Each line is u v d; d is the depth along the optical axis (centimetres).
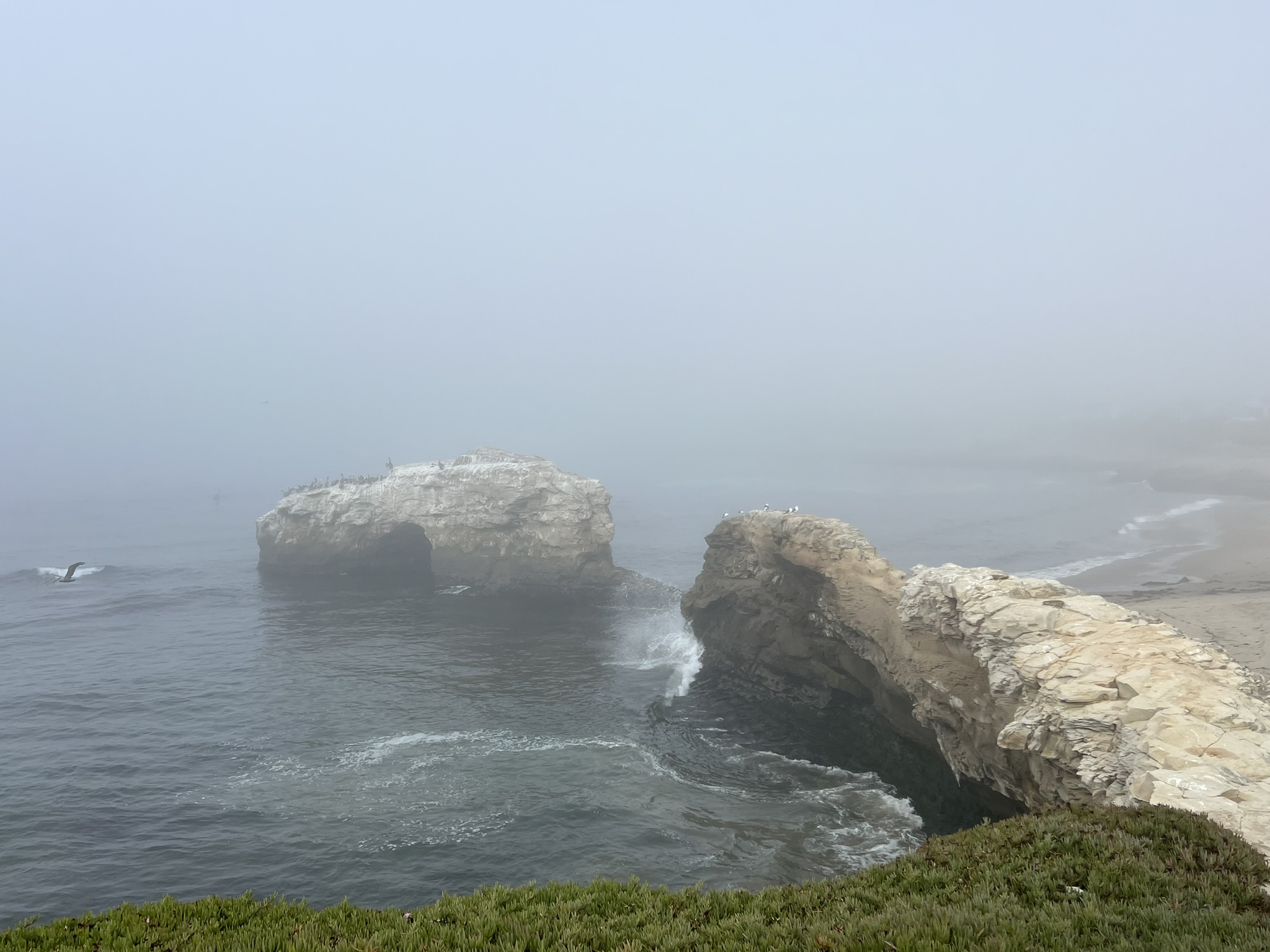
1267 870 1716
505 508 9512
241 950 1573
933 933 1481
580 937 1622
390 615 8519
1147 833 1934
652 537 14350
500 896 1883
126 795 4141
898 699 4650
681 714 5422
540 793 4122
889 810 3888
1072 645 3206
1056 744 2870
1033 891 1680
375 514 10506
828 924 1592
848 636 5097
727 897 1822
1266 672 4747
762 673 5988
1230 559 9506
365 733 5050
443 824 3778
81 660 6850
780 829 3688
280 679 6228
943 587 3941
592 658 6838
